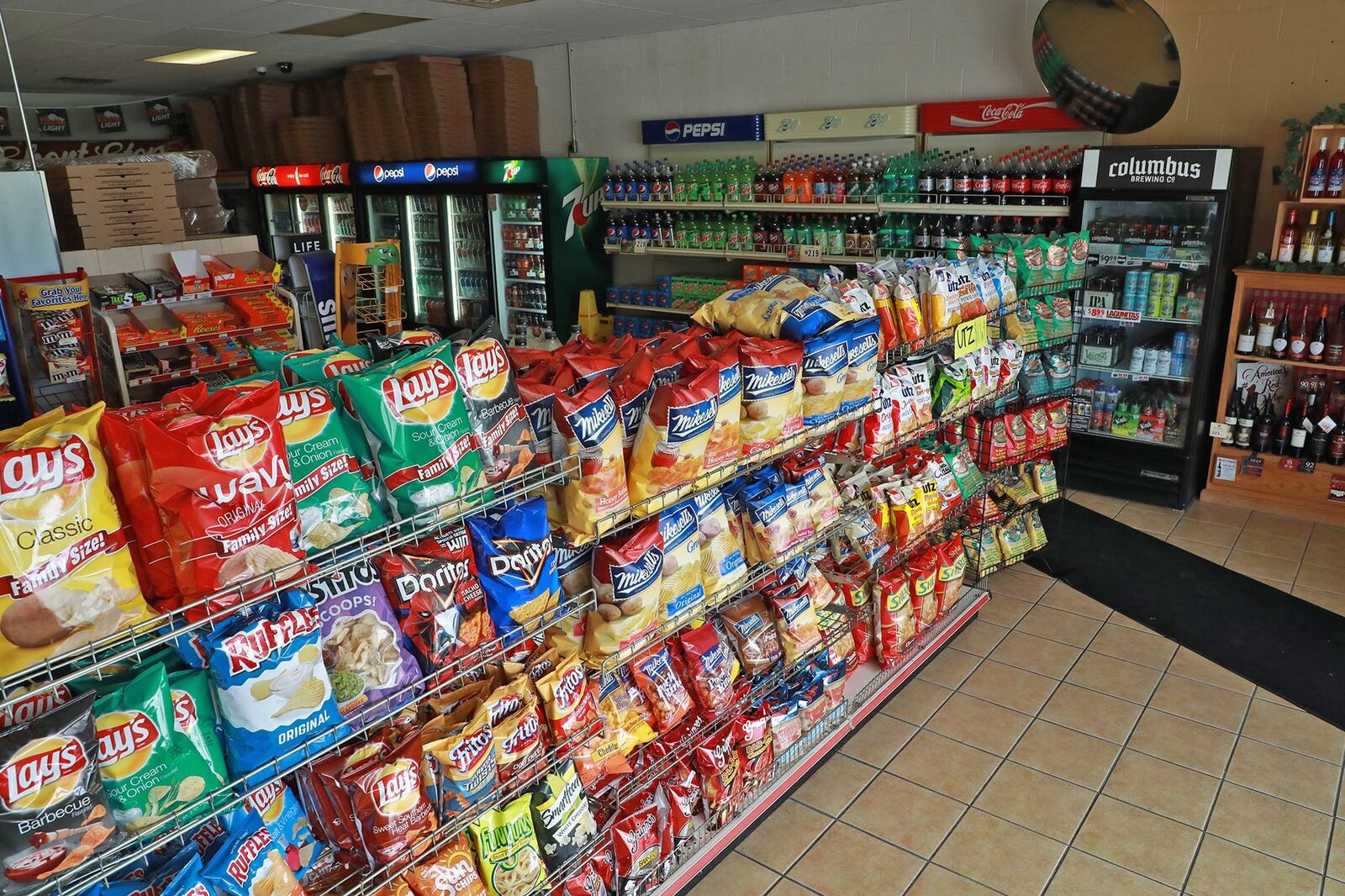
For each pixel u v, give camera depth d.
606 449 2.10
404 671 1.82
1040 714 3.55
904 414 3.31
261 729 1.56
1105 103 5.23
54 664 1.31
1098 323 6.04
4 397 4.10
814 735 3.10
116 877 1.51
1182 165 5.05
